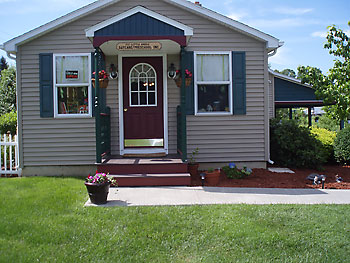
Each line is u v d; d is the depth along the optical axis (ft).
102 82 22.26
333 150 32.32
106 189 17.72
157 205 17.49
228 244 13.20
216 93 26.99
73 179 24.22
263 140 27.17
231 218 15.55
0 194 19.61
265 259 12.25
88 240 13.42
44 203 17.66
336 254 12.64
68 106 26.40
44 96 25.96
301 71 26.76
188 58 26.43
